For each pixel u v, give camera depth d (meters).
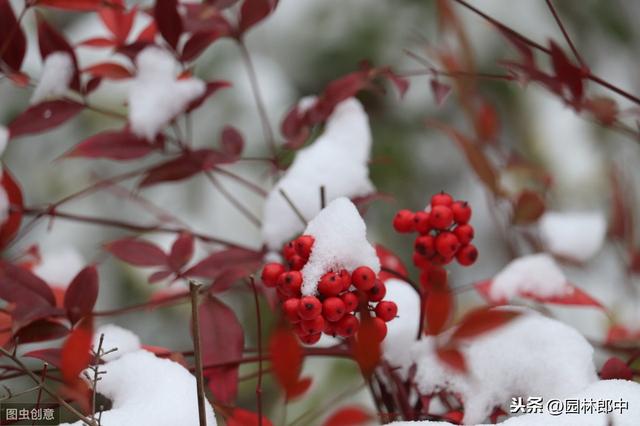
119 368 0.70
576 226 0.81
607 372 0.70
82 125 1.12
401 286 0.76
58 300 0.78
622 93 0.75
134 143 0.77
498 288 0.76
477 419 0.70
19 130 0.77
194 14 0.77
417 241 0.70
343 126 0.78
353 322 0.67
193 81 0.77
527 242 0.81
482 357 0.70
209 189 1.12
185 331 1.10
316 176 0.76
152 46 0.77
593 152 1.15
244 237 1.10
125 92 1.06
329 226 0.67
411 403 0.74
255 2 0.77
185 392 0.68
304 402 0.95
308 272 0.67
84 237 1.11
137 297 1.09
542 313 0.73
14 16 0.76
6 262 0.73
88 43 0.79
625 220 0.83
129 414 0.67
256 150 1.13
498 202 0.81
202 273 0.74
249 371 0.93
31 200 1.14
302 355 0.73
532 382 0.70
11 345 0.72
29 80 0.77
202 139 1.13
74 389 0.69
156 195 1.13
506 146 1.09
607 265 0.91
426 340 0.72
